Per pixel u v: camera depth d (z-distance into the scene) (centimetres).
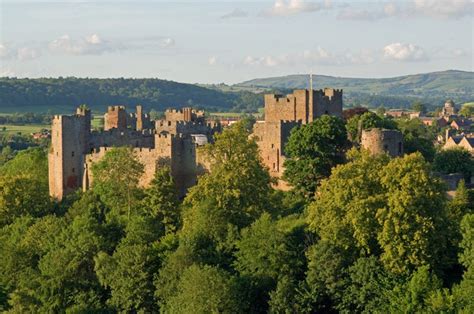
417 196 11144
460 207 12531
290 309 10888
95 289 12862
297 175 15162
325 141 15225
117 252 12688
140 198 15988
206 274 11125
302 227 12619
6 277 13625
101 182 16688
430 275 10519
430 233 11012
